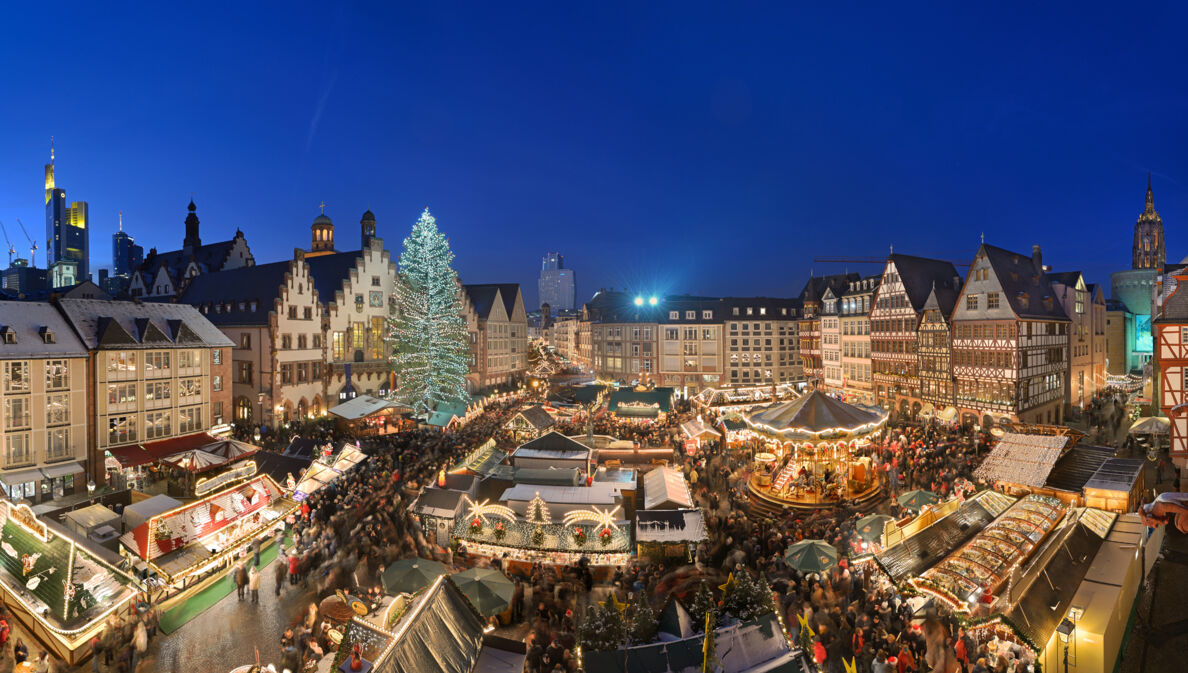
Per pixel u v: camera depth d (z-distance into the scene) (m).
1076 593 18.75
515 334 95.69
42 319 38.47
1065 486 26.95
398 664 12.58
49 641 19.95
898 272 63.50
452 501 27.78
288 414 59.28
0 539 22.48
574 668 16.75
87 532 25.48
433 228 64.75
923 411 59.91
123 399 40.72
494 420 55.50
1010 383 50.81
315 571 25.16
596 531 24.64
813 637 17.16
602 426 49.31
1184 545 25.94
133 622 19.72
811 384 71.31
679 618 16.19
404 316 65.38
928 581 18.59
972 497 25.86
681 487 29.39
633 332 93.88
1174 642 18.91
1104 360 72.38
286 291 59.34
